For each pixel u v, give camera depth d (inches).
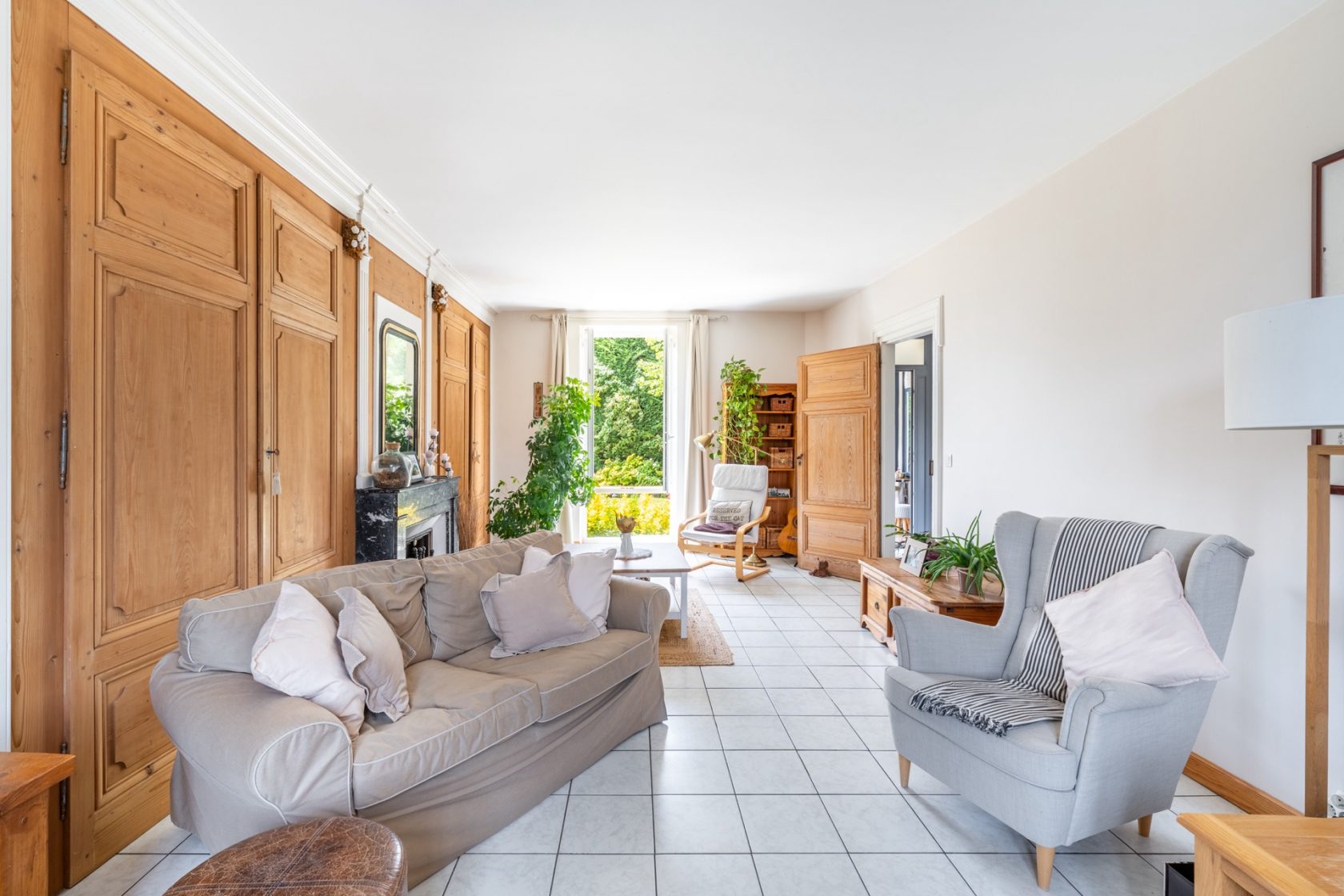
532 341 266.2
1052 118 103.7
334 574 88.9
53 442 65.2
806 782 90.0
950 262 166.7
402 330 161.8
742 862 72.5
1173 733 70.1
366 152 116.7
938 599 120.8
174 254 81.2
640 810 82.7
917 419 263.9
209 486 88.5
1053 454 126.2
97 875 69.6
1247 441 85.6
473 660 95.8
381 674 75.1
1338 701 73.9
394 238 154.3
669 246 176.6
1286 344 53.8
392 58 87.2
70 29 66.7
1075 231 119.3
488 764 76.4
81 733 68.1
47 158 64.1
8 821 49.0
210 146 87.2
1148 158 102.1
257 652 66.6
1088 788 65.4
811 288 226.8
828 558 226.2
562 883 68.8
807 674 131.6
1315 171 76.0
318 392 119.3
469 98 97.8
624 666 98.1
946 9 76.6
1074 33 81.3
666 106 100.2
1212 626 70.0
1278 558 81.5
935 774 80.6
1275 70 81.4
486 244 173.9
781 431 261.9
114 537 72.4
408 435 166.9
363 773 62.5
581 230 161.9
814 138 110.9
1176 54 86.0
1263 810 82.0
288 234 108.1
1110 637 73.4
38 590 63.6
